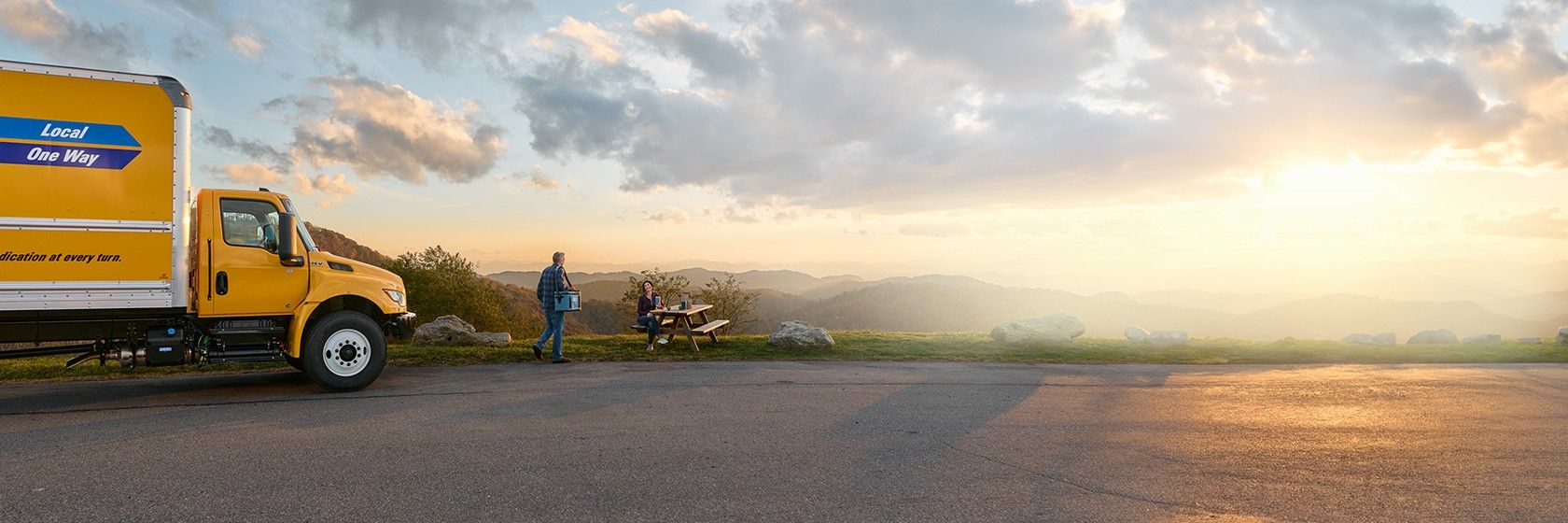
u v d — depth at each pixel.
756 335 17.05
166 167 8.54
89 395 9.02
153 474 5.46
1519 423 7.97
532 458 6.07
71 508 4.70
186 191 8.67
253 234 9.23
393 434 6.86
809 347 14.06
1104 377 11.32
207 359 9.12
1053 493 5.29
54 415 7.73
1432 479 5.76
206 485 5.22
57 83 8.12
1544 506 5.11
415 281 47.22
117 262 8.32
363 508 4.76
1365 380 11.26
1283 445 6.81
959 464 6.04
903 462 6.07
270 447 6.31
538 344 12.36
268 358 9.35
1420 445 6.86
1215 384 10.77
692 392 9.37
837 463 6.02
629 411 8.11
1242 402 9.21
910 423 7.63
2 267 7.90
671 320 14.61
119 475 5.43
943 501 5.09
